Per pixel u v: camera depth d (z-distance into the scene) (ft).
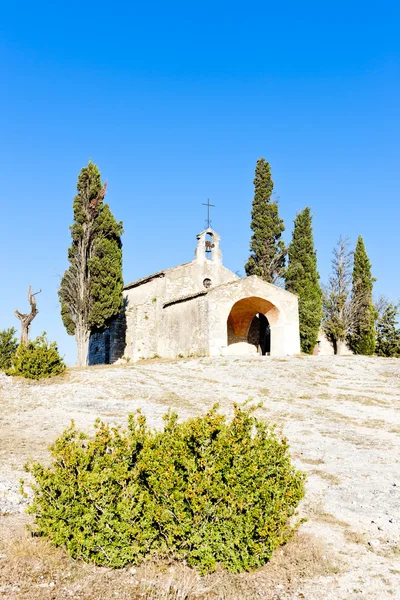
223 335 110.22
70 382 86.33
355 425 60.49
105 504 23.94
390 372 91.04
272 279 147.84
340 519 32.12
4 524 28.14
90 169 119.85
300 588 22.70
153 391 78.28
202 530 23.67
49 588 21.44
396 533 29.96
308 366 94.79
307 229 150.30
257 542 24.25
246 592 22.06
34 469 25.27
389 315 177.47
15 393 77.46
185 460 24.09
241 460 24.81
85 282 116.67
